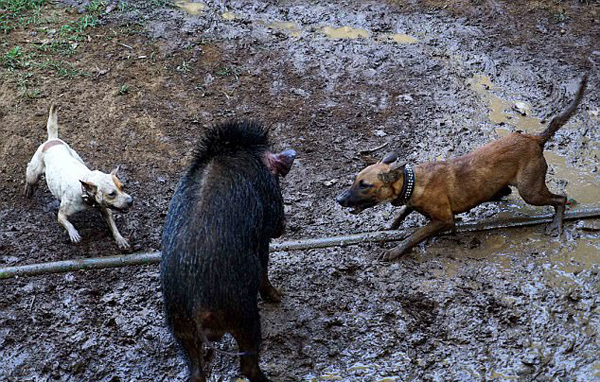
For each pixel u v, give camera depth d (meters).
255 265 4.67
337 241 6.55
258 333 4.77
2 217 6.91
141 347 5.60
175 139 7.96
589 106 8.40
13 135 7.88
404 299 5.96
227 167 4.78
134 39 9.70
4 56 9.15
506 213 6.91
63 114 8.23
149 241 6.64
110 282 6.19
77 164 6.60
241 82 8.95
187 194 4.70
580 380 5.28
